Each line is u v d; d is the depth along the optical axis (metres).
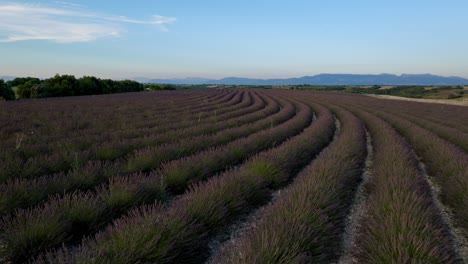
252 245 3.44
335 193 5.34
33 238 3.74
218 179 5.68
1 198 4.57
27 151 8.01
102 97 36.25
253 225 4.97
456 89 93.94
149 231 3.57
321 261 3.80
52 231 3.87
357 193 6.76
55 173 6.39
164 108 23.16
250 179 5.89
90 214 4.41
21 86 38.44
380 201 4.93
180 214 4.11
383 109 28.23
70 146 8.95
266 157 7.41
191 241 3.87
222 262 3.62
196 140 9.86
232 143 9.44
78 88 43.50
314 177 5.74
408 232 3.73
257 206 5.80
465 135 12.55
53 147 8.88
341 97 49.53
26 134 11.38
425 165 9.56
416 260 3.27
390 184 5.60
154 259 3.35
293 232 3.73
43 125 13.91
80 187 5.83
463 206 5.29
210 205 4.61
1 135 10.76
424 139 11.11
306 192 4.84
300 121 16.20
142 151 8.11
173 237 3.61
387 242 3.60
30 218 3.99
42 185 5.29
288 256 3.21
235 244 4.27
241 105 26.88
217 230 4.71
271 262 3.18
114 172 6.47
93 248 3.34
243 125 14.52
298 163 8.32
